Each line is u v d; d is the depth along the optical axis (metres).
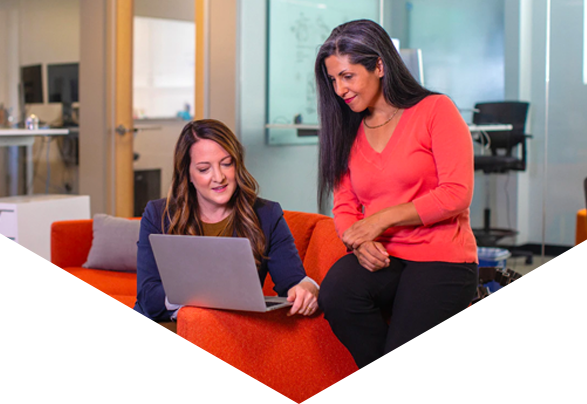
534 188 4.39
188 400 1.60
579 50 4.16
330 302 1.69
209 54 4.72
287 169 4.98
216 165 1.82
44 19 5.23
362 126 1.87
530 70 4.36
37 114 5.30
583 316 4.00
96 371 1.80
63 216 3.79
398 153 1.75
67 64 5.26
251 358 1.68
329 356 1.81
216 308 1.65
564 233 4.24
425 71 4.85
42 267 3.65
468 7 4.61
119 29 5.15
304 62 5.06
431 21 4.79
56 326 3.19
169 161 5.54
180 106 7.80
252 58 4.70
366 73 1.75
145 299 1.88
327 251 2.09
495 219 4.56
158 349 1.71
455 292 1.66
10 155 5.27
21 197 3.88
